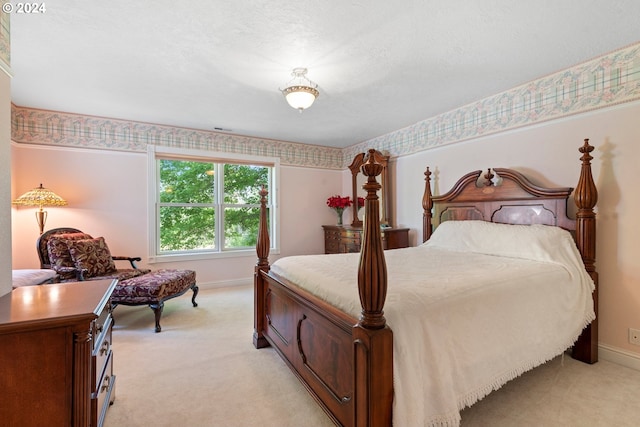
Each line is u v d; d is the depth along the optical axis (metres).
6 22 1.34
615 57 2.22
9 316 1.04
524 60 2.33
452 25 1.88
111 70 2.48
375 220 1.19
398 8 1.72
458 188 3.27
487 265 2.09
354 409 1.25
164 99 3.12
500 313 1.62
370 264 1.18
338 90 2.88
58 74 2.55
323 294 1.69
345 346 1.41
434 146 3.67
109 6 1.70
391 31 1.95
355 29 1.92
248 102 3.20
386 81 2.69
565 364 2.21
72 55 2.24
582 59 2.33
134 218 3.93
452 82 2.72
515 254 2.35
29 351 1.01
